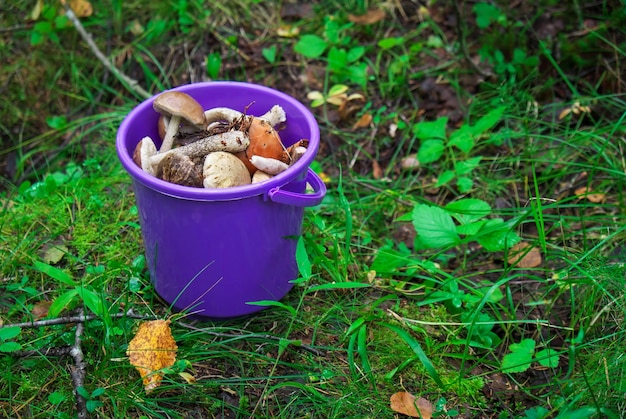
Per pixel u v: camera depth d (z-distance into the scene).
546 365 1.37
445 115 1.80
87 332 1.35
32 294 1.42
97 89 1.89
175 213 1.28
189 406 1.32
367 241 1.56
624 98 1.77
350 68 1.86
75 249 1.53
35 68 1.89
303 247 1.38
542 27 1.88
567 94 1.81
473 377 1.38
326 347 1.39
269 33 1.96
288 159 1.36
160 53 1.93
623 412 1.30
